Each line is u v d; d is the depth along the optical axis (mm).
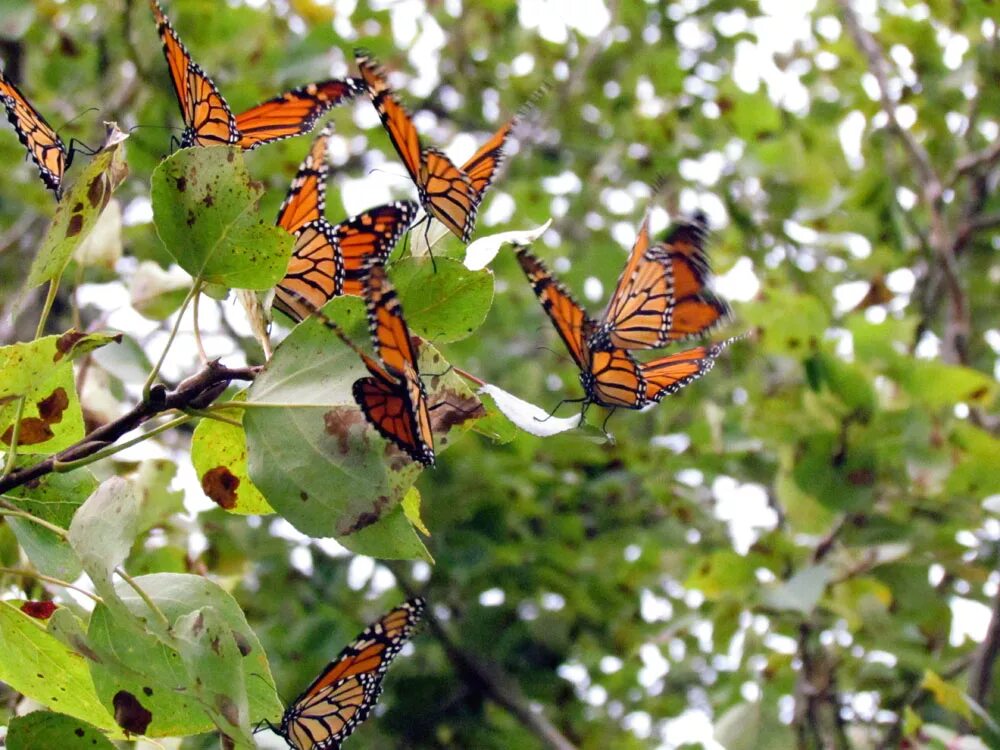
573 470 5887
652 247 2814
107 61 5617
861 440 4098
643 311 2816
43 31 5723
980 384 4109
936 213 5285
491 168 2168
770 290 4320
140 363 2934
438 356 1705
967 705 3721
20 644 1881
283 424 1627
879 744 4453
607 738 5914
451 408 1687
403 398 1580
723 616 4273
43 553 1823
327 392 1640
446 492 5273
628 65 7270
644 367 2574
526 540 5484
